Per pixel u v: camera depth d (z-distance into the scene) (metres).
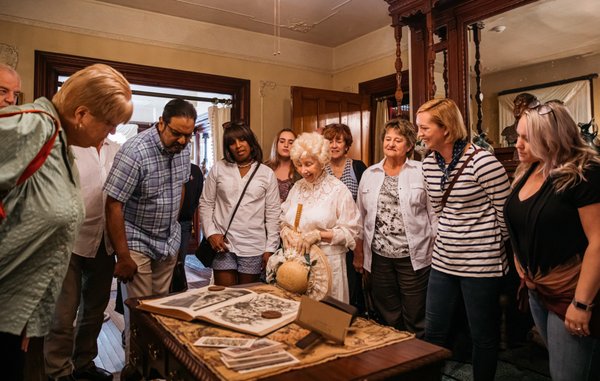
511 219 1.45
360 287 2.86
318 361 0.93
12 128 0.95
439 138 1.75
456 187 1.75
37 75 3.52
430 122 1.74
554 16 2.35
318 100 4.48
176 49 4.18
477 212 1.72
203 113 6.96
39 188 1.03
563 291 1.27
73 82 1.09
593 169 1.22
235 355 0.93
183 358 0.96
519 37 2.48
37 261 1.07
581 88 2.25
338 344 1.02
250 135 2.35
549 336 1.33
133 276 1.92
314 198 1.84
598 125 2.19
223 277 2.28
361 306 2.93
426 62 2.99
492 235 1.69
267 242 2.33
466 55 2.72
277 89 4.78
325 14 4.14
